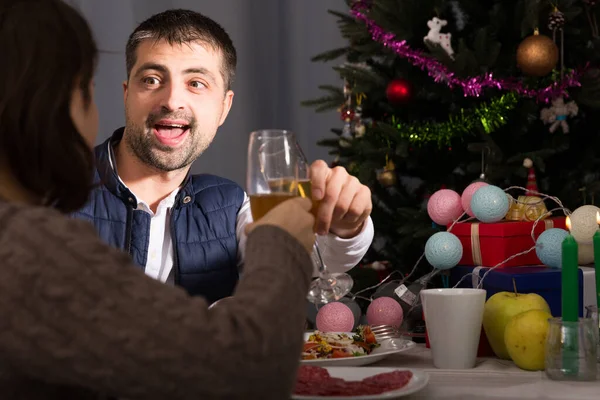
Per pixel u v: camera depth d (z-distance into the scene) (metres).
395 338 1.34
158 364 0.63
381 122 2.62
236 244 1.81
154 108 1.71
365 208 1.25
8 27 0.72
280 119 4.11
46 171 0.73
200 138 1.75
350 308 1.56
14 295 0.63
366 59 2.82
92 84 0.78
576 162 2.78
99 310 0.63
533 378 1.12
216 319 0.66
